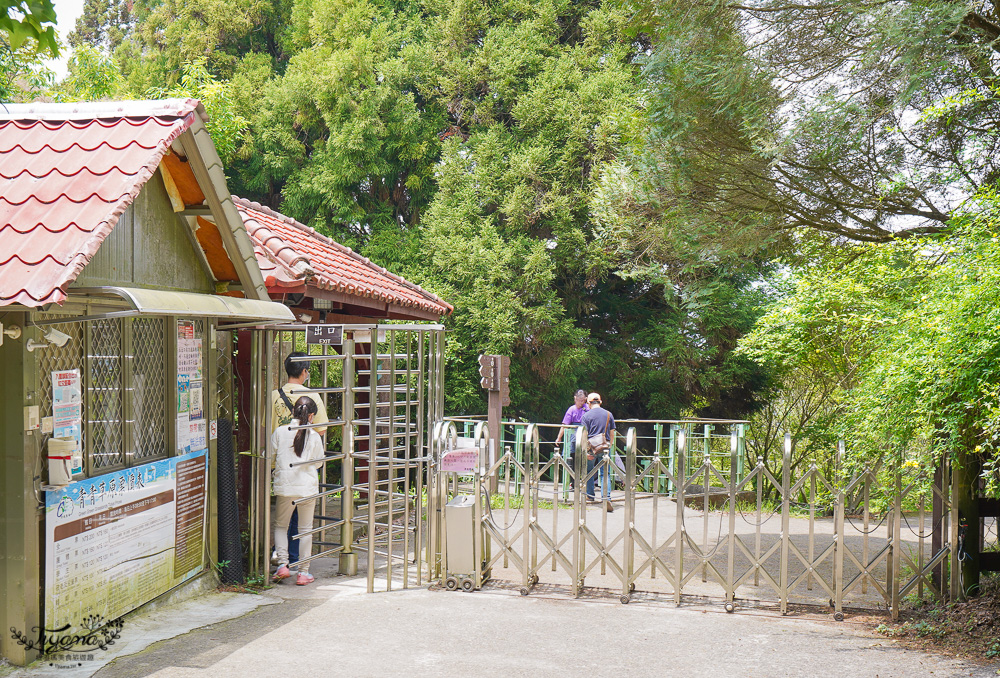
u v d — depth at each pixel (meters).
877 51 7.45
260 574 7.82
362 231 22.23
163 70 23.70
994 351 5.43
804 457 16.50
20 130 6.22
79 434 5.67
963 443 6.04
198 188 6.78
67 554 5.52
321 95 20.67
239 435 8.73
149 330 6.58
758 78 8.06
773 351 10.98
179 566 6.95
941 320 5.81
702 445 15.16
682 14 8.23
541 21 21.14
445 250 19.34
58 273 5.00
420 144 21.31
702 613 7.05
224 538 7.59
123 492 6.11
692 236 9.18
